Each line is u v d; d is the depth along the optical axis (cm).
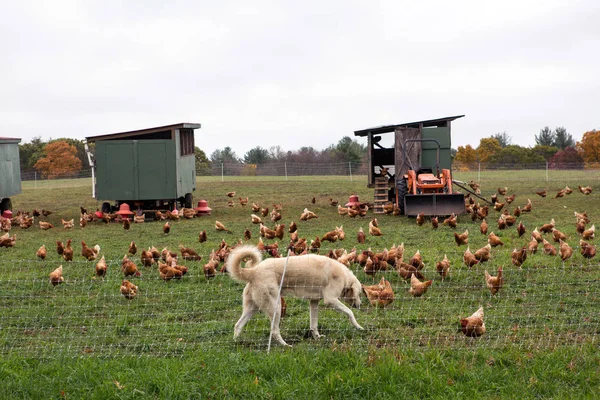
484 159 8031
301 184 5116
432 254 1786
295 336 1090
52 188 5309
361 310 1234
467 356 927
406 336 1052
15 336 1095
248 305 1056
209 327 1127
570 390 816
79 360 936
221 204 3753
